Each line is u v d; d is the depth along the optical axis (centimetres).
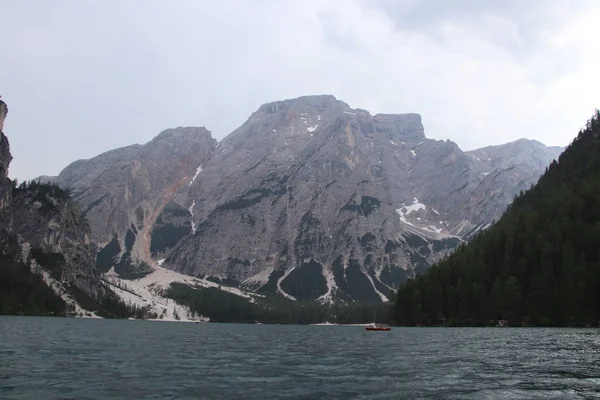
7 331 11825
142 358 6788
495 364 6091
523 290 19250
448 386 4456
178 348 8844
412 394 4091
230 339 12769
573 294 17725
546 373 5225
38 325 16175
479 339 11238
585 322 17538
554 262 19300
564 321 17875
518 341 10250
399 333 15888
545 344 9344
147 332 15325
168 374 5188
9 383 4316
